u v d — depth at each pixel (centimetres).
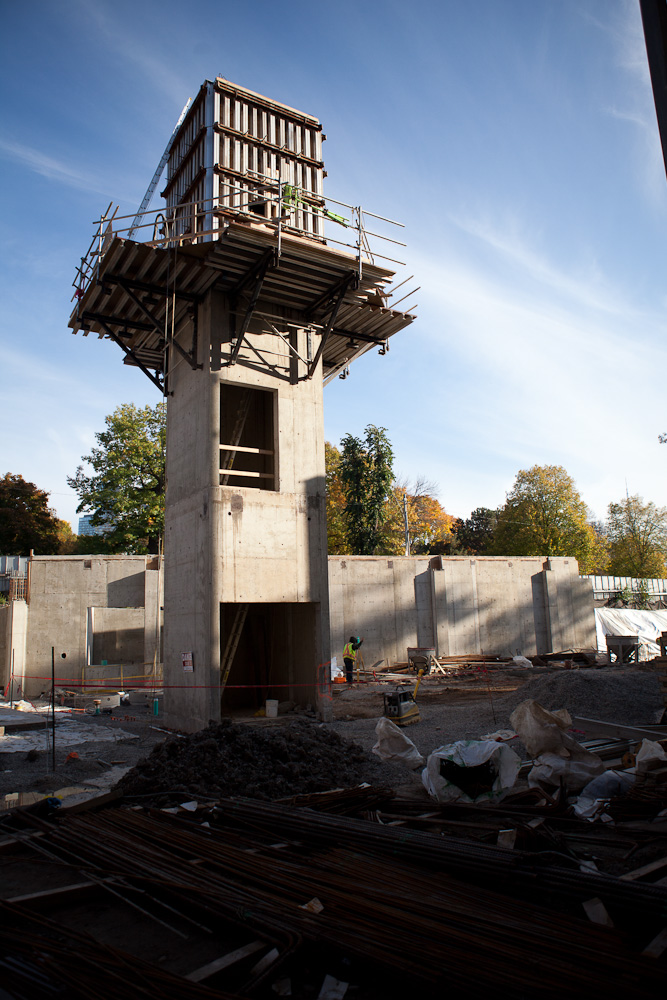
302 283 1506
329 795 711
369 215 1498
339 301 1505
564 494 5688
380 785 827
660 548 6075
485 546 7156
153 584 2569
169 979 342
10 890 480
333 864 501
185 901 440
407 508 5362
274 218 1491
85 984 338
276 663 1830
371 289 1551
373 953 359
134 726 1540
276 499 1533
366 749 1105
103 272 1415
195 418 1538
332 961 379
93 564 2555
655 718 1313
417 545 5703
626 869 516
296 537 1548
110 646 2495
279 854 537
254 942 386
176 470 1631
